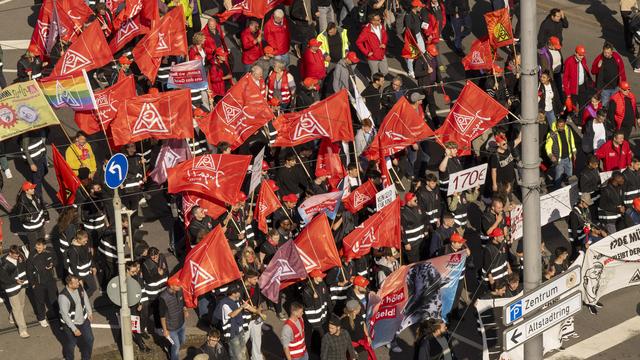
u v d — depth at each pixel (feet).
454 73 184.65
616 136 154.10
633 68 188.85
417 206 138.51
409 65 178.91
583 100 171.32
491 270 133.49
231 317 122.21
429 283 129.29
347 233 137.18
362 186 136.46
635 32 187.62
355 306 121.80
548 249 149.89
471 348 132.67
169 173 134.92
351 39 189.16
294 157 144.36
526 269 99.30
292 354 121.39
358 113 152.35
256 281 125.29
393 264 132.87
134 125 140.77
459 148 146.92
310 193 140.77
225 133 143.43
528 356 101.35
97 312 135.74
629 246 140.56
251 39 166.81
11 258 128.77
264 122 142.92
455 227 137.80
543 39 176.86
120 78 155.33
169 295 122.62
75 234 134.82
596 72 171.32
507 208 139.54
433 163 163.84
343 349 119.34
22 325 131.13
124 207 134.10
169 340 124.26
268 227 142.51
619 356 131.64
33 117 139.23
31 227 139.54
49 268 130.82
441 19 179.22
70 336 123.85
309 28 175.01
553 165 156.15
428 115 169.27
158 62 156.66
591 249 138.62
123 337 120.78
